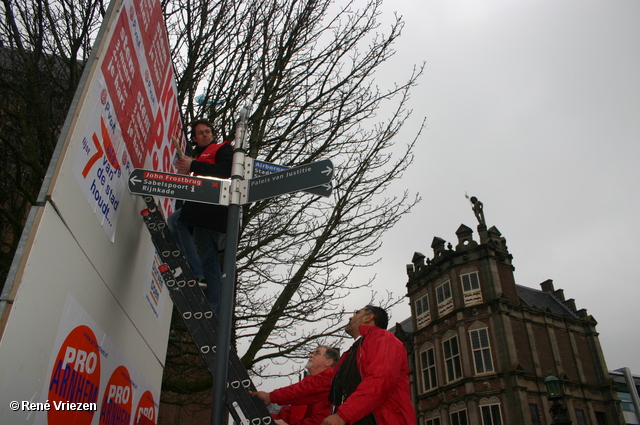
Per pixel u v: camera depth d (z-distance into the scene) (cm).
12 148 552
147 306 402
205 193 296
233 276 265
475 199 3050
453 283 2917
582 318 3012
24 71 599
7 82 606
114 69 294
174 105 463
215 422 226
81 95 249
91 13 633
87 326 263
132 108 333
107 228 293
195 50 728
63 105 648
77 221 246
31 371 199
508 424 2378
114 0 293
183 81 715
